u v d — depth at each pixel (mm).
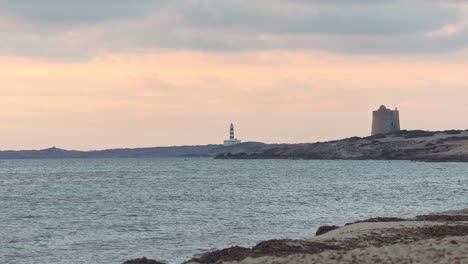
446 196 87625
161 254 38000
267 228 50656
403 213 63062
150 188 112188
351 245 31750
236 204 74375
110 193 98312
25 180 152625
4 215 62219
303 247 30609
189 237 45594
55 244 42531
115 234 47500
